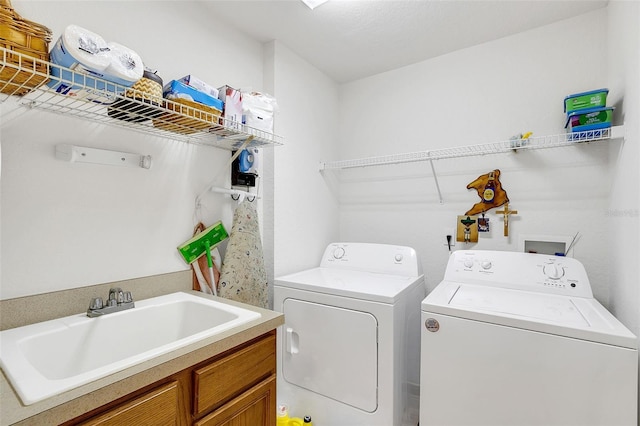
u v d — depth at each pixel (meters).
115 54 0.89
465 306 1.27
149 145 1.37
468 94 2.00
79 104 1.12
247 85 1.82
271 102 1.55
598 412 1.01
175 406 0.84
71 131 1.13
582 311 1.22
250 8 1.61
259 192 1.90
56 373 0.96
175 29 1.47
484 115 1.94
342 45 1.96
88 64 0.83
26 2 1.03
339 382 1.55
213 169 1.64
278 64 1.91
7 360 0.77
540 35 1.78
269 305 1.87
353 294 1.53
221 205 1.69
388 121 2.31
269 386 1.14
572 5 1.60
